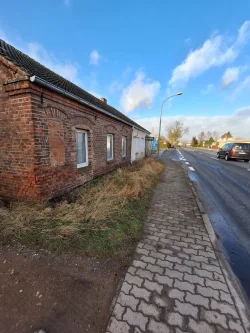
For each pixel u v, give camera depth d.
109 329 1.64
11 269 2.38
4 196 4.39
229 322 1.74
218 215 4.60
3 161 4.23
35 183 3.98
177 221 3.96
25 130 3.84
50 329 1.65
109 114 7.23
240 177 9.23
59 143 4.61
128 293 2.03
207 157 21.53
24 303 1.90
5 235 3.04
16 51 5.78
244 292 2.21
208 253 2.85
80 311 1.82
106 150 7.70
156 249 2.90
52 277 2.26
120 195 4.96
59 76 7.73
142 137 16.50
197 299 1.98
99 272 2.36
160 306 1.88
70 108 4.96
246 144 16.70
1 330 1.64
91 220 3.57
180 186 6.99
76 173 5.43
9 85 3.71
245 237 3.59
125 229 3.42
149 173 8.25
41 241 2.94
